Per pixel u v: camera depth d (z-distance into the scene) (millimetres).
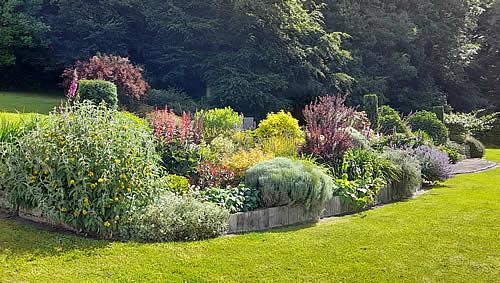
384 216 5750
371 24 22969
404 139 9969
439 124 14000
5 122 5820
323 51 19094
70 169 4363
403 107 22703
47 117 5531
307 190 5410
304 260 3953
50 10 18922
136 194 4539
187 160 6246
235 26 18516
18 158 4684
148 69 19234
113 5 18297
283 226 5246
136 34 19250
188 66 18422
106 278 3387
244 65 17844
